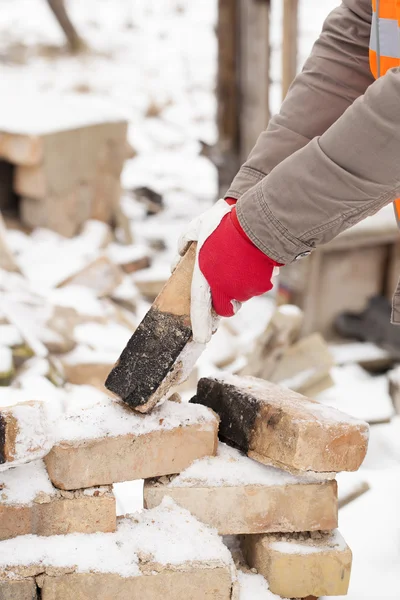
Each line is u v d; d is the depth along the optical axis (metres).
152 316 1.58
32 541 1.58
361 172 1.34
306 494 1.68
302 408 1.68
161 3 16.03
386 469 2.56
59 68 12.01
